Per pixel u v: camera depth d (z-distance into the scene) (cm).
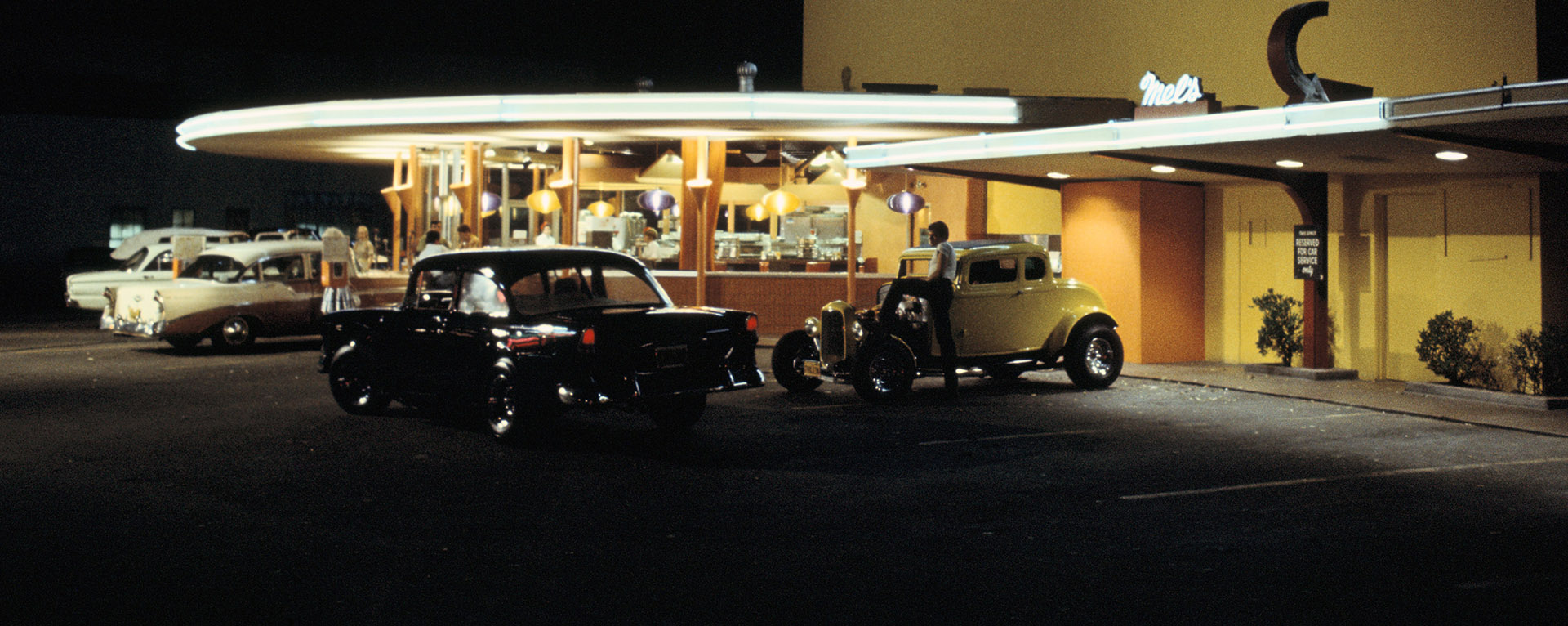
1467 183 1259
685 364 903
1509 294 1221
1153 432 952
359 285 1684
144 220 3095
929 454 855
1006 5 2014
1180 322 1523
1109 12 1817
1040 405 1120
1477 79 1300
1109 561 568
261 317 1638
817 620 478
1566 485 736
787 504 691
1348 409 1089
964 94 1702
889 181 2175
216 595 514
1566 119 843
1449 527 630
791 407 1102
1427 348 1209
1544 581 529
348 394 1070
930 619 479
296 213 3303
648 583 532
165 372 1393
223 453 865
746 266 2141
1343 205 1370
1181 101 1179
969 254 1195
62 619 480
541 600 507
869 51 2336
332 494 720
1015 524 643
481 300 946
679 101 1534
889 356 1139
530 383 877
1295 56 1102
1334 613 486
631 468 802
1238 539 608
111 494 722
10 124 2920
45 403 1127
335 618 482
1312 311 1341
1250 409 1091
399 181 2297
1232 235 1512
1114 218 1509
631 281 992
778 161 2255
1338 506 682
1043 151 1241
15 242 2925
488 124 1631
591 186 2305
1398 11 1383
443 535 619
